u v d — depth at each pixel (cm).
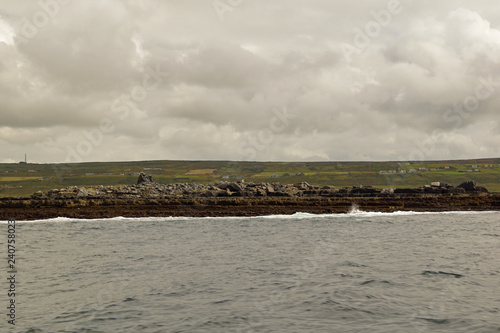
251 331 1472
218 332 1468
